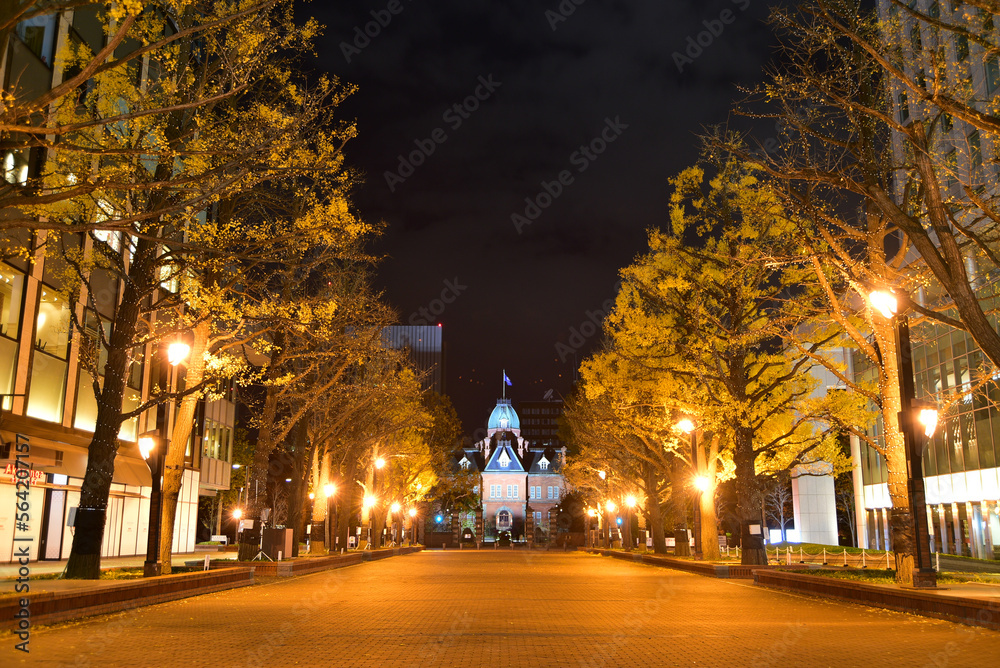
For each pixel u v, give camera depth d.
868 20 13.89
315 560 27.58
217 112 16.73
